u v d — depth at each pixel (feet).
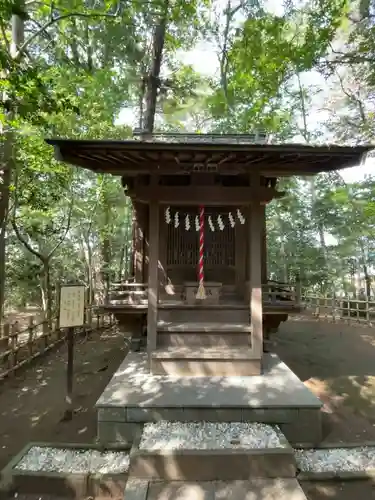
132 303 22.25
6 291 60.03
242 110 44.39
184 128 51.44
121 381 17.34
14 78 16.58
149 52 36.19
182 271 23.91
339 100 48.47
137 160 18.75
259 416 14.69
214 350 19.04
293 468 11.98
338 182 52.08
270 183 22.70
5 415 17.75
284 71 36.29
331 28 31.07
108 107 35.63
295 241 57.00
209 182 21.09
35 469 12.49
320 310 48.98
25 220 36.35
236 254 23.86
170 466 11.85
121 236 60.59
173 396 15.55
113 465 12.91
